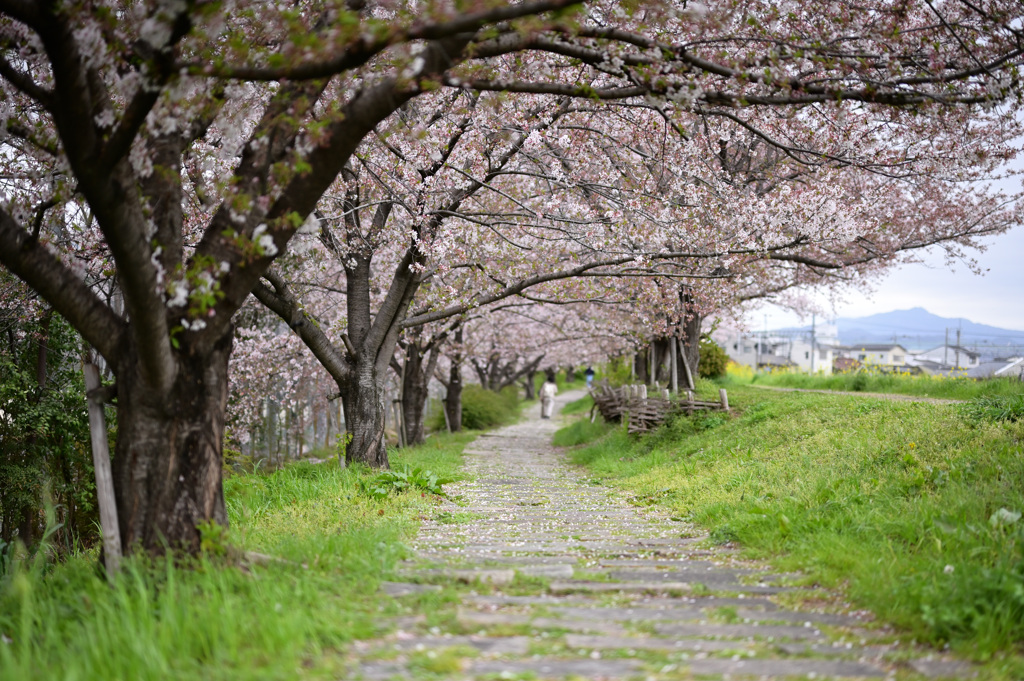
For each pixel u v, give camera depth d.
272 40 5.99
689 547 6.81
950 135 8.57
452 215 11.44
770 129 10.07
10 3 3.81
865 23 7.37
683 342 18.98
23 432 10.83
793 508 7.20
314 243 12.08
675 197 12.62
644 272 11.91
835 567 5.38
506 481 13.43
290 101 5.25
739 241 12.58
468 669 3.33
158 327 4.84
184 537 5.20
